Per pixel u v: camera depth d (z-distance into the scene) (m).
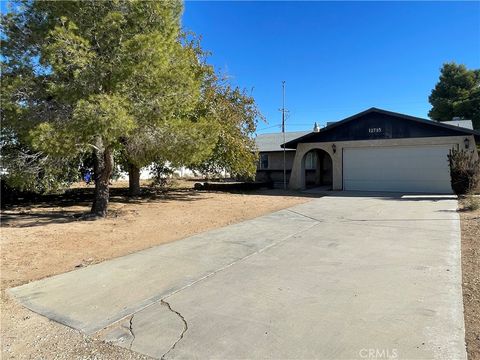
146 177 31.52
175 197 17.47
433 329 3.68
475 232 7.95
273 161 30.11
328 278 5.30
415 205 12.66
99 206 11.41
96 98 8.62
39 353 3.62
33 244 7.87
